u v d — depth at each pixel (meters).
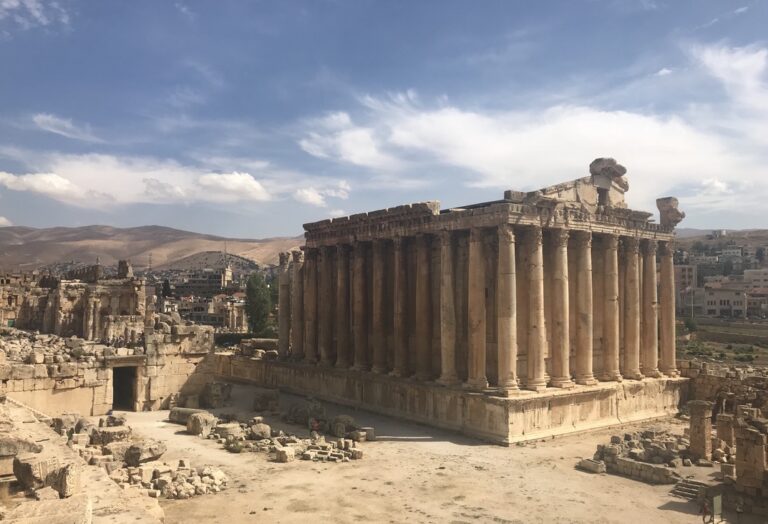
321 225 58.88
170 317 79.06
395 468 33.28
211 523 24.91
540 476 32.00
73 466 20.06
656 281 51.81
